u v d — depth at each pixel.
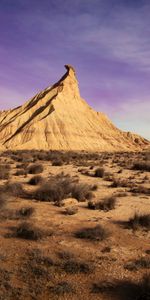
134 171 34.91
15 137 105.62
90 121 124.50
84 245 10.80
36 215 14.26
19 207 15.59
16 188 19.12
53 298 7.43
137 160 52.78
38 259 9.35
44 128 109.12
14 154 65.88
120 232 12.35
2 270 8.62
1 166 33.38
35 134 106.00
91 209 15.84
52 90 133.62
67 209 15.16
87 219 13.96
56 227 12.62
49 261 9.23
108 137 120.38
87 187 19.23
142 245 11.04
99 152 93.50
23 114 121.31
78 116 121.94
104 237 11.46
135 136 132.38
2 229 12.14
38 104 126.75
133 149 118.75
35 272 8.61
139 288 7.73
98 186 23.08
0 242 10.77
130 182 25.12
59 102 122.75
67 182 19.27
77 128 114.50
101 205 16.08
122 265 9.28
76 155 61.62
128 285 8.11
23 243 10.77
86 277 8.48
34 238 11.15
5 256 9.48
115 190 21.62
